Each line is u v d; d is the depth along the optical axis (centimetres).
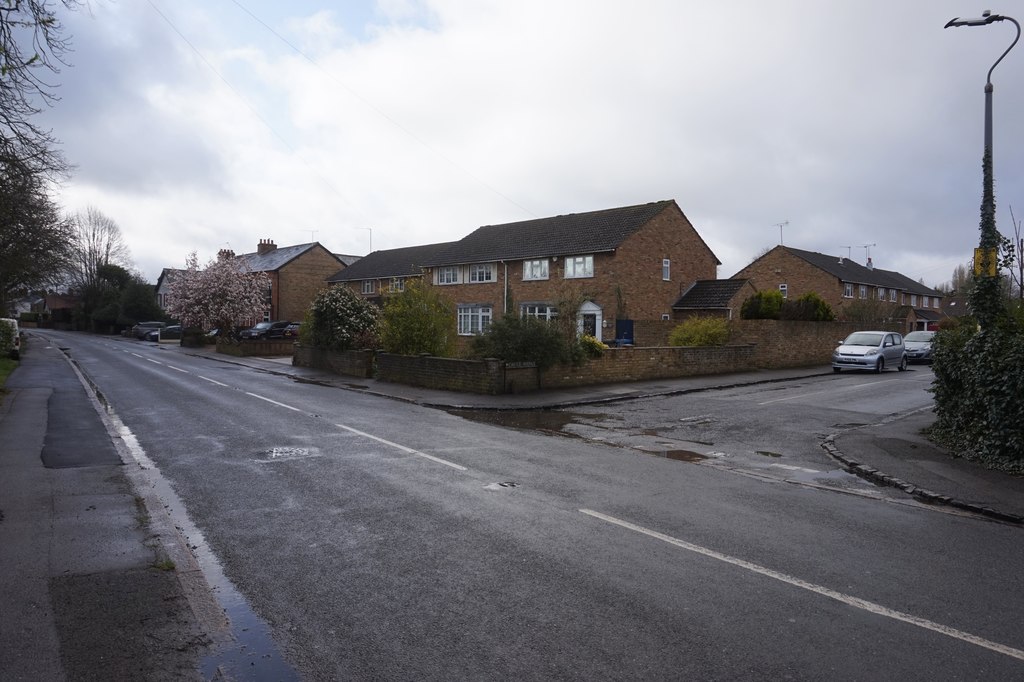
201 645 406
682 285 3962
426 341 2242
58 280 3766
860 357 2561
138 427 1238
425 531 630
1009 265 1079
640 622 443
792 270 5238
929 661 398
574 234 3962
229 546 587
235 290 4444
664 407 1625
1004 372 927
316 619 444
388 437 1158
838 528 666
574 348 1969
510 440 1159
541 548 585
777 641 419
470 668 382
